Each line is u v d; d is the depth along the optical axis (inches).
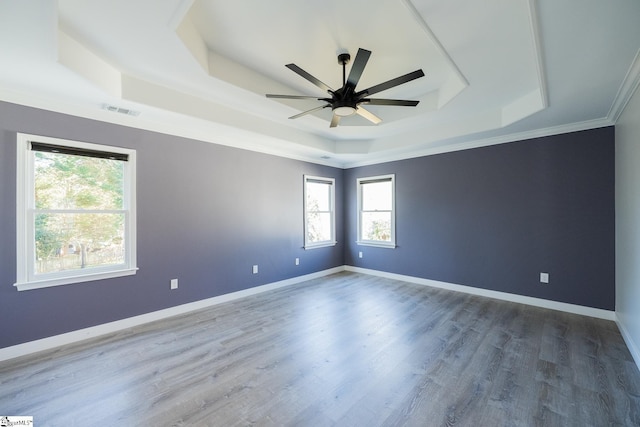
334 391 78.0
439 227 181.2
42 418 68.0
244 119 138.1
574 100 106.1
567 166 136.1
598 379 82.3
